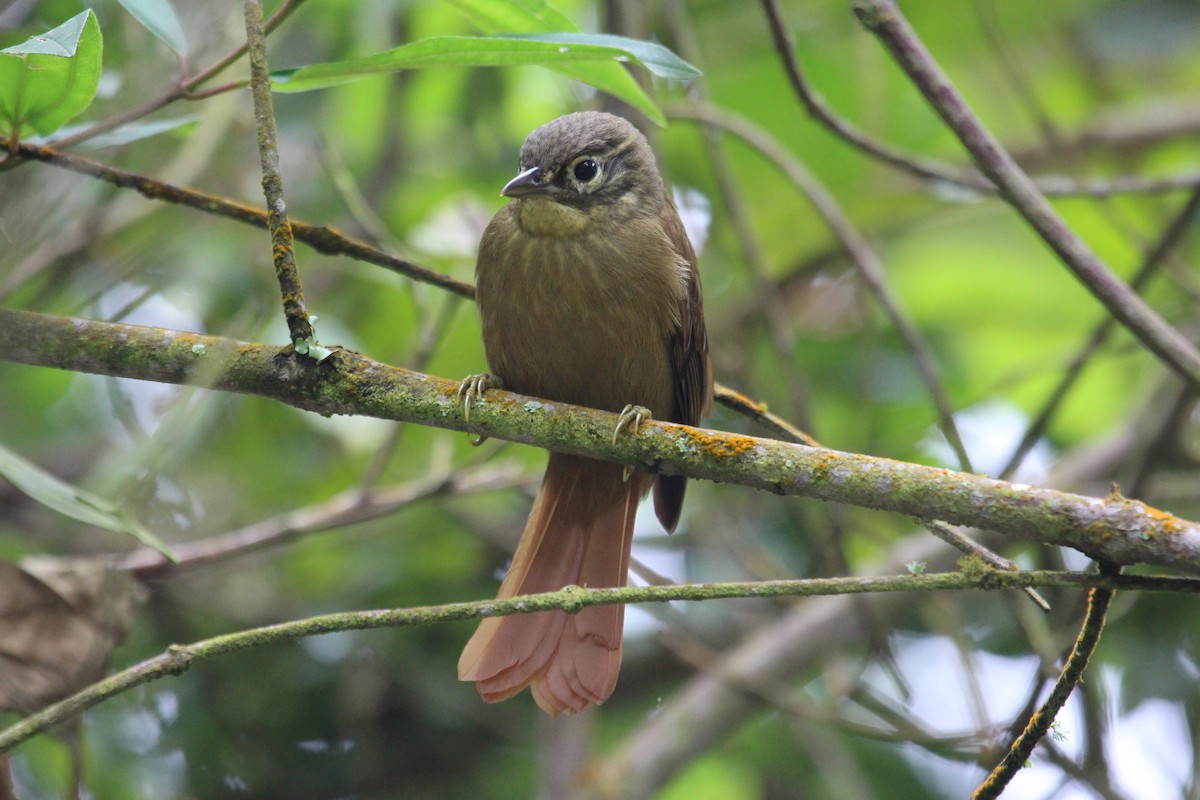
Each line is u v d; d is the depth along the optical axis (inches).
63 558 366.0
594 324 304.8
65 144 259.6
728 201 410.9
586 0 473.1
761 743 470.0
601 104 402.0
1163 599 431.2
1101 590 218.1
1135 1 539.2
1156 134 554.6
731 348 493.0
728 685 424.5
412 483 421.1
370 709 434.0
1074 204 544.1
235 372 250.1
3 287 283.6
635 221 312.7
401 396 250.2
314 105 469.4
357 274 451.8
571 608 218.4
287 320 247.8
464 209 491.5
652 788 409.4
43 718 210.1
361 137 485.7
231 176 452.4
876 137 491.8
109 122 259.9
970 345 539.2
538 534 307.4
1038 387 519.2
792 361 401.4
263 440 452.1
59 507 240.4
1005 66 432.1
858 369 504.1
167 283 418.0
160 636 423.2
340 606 443.5
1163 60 570.6
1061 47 552.4
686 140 518.6
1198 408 448.5
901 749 459.8
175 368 247.9
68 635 299.6
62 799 380.5
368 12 435.2
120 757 398.0
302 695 438.0
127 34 357.4
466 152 494.3
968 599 461.1
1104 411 518.0
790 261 547.2
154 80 314.0
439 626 454.9
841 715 387.5
